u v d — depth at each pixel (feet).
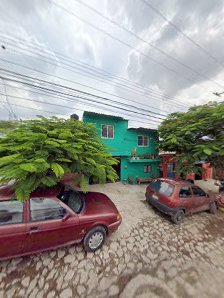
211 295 8.87
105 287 9.08
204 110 25.16
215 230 16.53
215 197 21.98
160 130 32.14
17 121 15.52
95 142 16.97
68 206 11.18
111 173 15.47
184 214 17.65
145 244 13.32
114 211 13.37
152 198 19.75
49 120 16.60
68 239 10.89
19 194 9.43
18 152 11.21
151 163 43.75
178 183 18.35
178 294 8.83
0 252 8.98
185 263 11.32
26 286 8.87
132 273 10.16
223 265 11.35
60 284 9.11
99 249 12.19
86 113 34.45
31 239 9.59
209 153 20.75
